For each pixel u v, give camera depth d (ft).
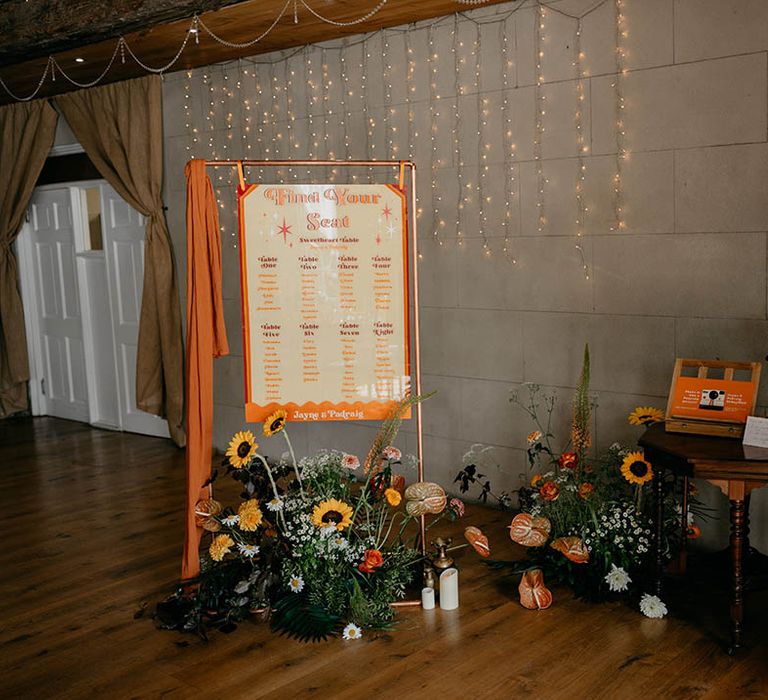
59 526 15.40
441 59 15.43
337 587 11.16
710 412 10.96
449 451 16.19
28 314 25.08
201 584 11.59
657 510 11.16
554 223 14.35
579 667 9.83
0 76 19.88
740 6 12.09
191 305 11.58
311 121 17.52
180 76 19.75
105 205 22.16
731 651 9.99
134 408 22.44
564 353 14.47
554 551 12.15
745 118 12.20
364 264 12.00
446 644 10.48
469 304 15.60
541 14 14.12
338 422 17.83
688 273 12.96
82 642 10.89
